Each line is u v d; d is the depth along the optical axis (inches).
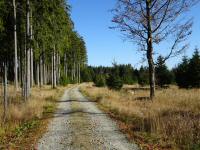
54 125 686.5
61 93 1881.2
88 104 1160.8
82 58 4414.4
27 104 955.3
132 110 822.5
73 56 3865.7
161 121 571.2
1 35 1151.0
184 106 852.6
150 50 1022.4
